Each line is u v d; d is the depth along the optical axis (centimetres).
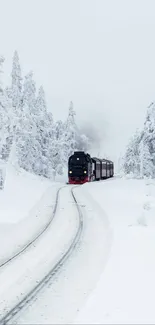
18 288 859
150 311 709
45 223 1734
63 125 8006
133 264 1006
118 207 2273
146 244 1227
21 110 5456
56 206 2364
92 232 1494
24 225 1688
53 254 1162
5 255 1159
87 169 5284
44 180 5225
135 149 5588
